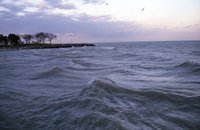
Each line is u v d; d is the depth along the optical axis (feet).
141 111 18.03
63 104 19.77
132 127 14.52
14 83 33.78
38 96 24.38
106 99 20.63
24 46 310.86
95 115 15.96
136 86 28.94
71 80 34.73
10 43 332.39
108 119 15.23
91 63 61.93
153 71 45.83
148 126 15.06
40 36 400.88
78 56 99.91
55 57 96.17
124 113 16.84
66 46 330.13
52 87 29.71
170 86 29.17
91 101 19.31
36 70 49.26
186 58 81.10
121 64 60.95
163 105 20.01
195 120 16.51
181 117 17.10
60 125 15.40
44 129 15.01
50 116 17.31
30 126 15.72
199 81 32.99
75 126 14.96
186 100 21.44
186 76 38.14
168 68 49.19
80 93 23.34
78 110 17.78
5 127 15.83
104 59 80.69
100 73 42.50
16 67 59.26
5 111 19.20
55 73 40.83
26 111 18.97
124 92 23.72
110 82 27.50
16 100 22.85
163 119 16.57
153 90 24.25
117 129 13.97
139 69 49.49
